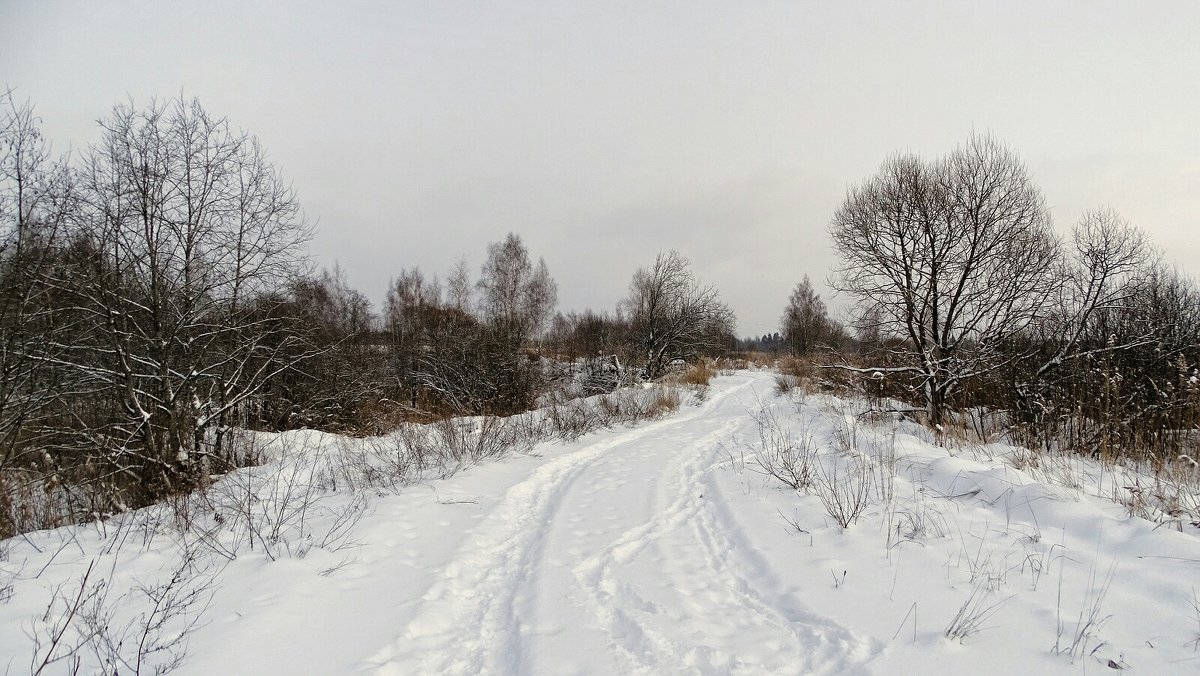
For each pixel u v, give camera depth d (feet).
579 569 15.65
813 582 13.56
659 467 29.73
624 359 96.22
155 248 31.78
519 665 10.82
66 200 28.96
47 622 11.76
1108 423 27.84
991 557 14.15
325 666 10.36
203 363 34.96
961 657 9.85
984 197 43.32
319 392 53.52
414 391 74.64
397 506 20.92
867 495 19.74
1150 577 11.98
